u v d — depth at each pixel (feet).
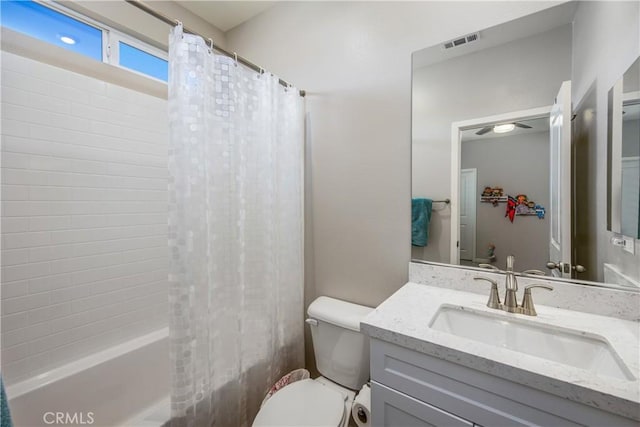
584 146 3.27
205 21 6.74
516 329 3.14
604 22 3.09
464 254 4.13
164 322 6.06
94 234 4.98
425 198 4.40
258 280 4.70
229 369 4.17
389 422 2.94
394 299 3.72
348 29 5.06
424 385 2.68
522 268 3.71
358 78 4.96
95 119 4.98
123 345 5.27
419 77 4.38
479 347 2.48
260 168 4.70
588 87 3.23
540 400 2.14
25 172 4.20
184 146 3.45
